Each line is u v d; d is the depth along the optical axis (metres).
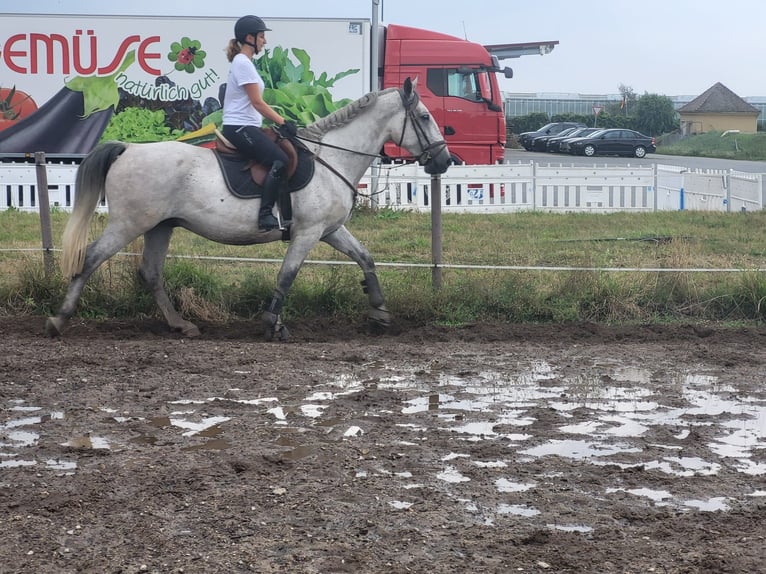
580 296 10.88
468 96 25.64
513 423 6.91
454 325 10.39
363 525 5.04
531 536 4.90
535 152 57.84
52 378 8.02
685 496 5.50
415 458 6.10
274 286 10.77
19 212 19.25
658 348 9.52
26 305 10.55
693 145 65.50
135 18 22.72
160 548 4.75
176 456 6.08
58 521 5.05
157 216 9.13
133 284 10.55
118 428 6.69
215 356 8.89
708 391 7.91
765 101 87.44
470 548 4.79
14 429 6.67
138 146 9.26
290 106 23.03
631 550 4.79
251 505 5.29
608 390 7.91
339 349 9.33
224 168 9.23
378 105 9.85
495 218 19.44
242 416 7.01
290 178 9.38
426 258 13.82
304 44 22.88
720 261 13.50
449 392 7.80
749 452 6.30
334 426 6.79
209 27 22.84
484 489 5.57
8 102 22.69
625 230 17.38
